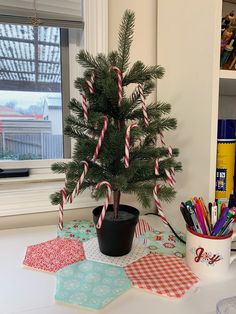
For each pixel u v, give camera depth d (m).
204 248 0.57
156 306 0.48
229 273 0.59
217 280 0.56
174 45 0.83
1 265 0.61
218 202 0.63
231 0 0.92
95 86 0.60
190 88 0.76
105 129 0.57
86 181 0.62
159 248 0.69
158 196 0.61
